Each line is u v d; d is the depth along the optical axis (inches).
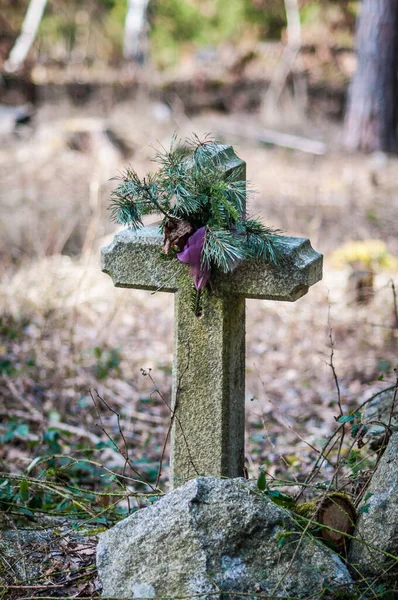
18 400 268.2
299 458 226.5
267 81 820.6
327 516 135.3
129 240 152.1
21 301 347.6
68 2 977.5
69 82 780.6
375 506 132.5
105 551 134.6
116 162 591.2
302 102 810.2
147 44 930.7
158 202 149.0
